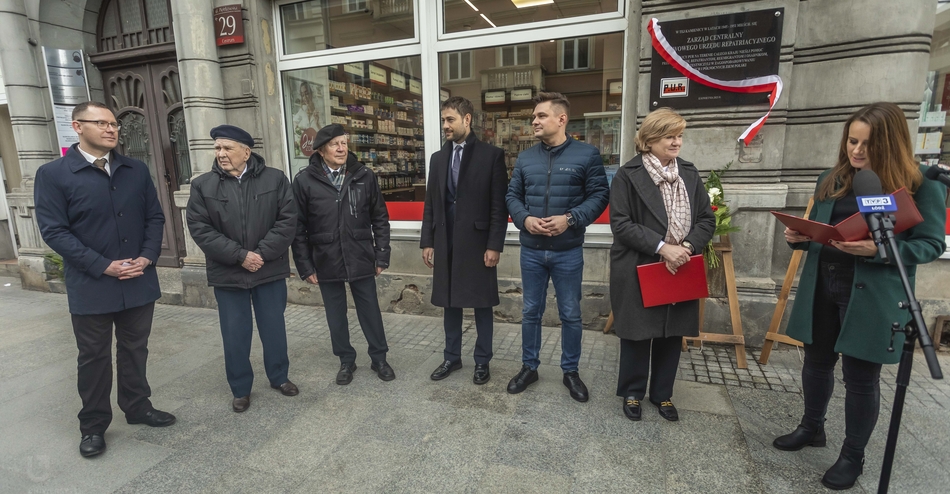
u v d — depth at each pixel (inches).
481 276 117.0
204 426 106.2
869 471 86.0
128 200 97.7
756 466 88.0
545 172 108.2
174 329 170.6
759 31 126.0
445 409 110.3
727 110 132.5
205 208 106.5
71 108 211.2
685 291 95.7
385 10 174.7
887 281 74.3
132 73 213.9
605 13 150.3
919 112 123.2
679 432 98.9
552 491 82.7
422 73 171.5
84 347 94.5
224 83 184.4
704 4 129.2
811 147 133.8
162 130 213.3
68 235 90.4
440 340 153.3
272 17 186.5
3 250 271.1
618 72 152.3
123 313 99.9
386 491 83.8
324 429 103.7
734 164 134.8
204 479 88.4
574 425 102.3
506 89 165.0
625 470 87.6
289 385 120.1
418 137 175.5
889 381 117.6
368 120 183.0
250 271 109.0
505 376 126.5
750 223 137.0
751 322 137.7
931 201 73.0
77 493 85.3
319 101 188.9
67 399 121.1
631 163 99.9
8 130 263.4
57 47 215.9
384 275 180.4
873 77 123.3
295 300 193.6
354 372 130.5
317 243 119.8
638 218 98.2
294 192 120.4
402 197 179.9
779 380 120.3
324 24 183.8
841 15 124.9
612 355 137.1
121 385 103.7
